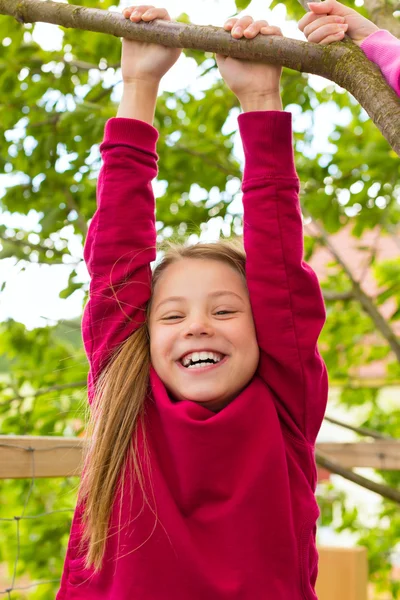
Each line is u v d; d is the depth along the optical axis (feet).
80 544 4.47
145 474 4.28
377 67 3.68
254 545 4.06
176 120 10.75
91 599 4.24
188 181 10.46
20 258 10.33
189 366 4.42
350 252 18.83
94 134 8.97
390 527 12.77
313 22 4.18
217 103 10.45
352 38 4.30
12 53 9.54
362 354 12.85
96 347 4.81
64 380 10.96
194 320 4.40
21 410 10.70
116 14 4.17
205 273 4.58
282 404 4.63
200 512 4.17
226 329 4.42
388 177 9.51
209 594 3.93
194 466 4.18
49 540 10.57
